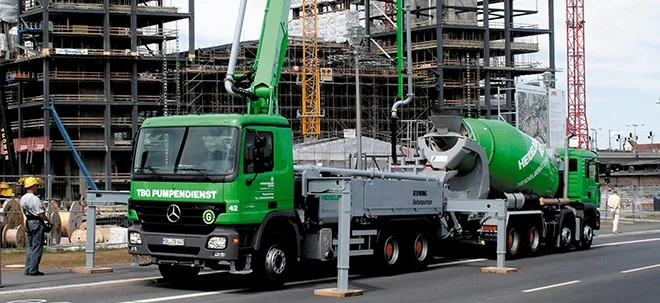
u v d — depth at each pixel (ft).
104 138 304.09
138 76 305.12
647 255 87.04
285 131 56.03
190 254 52.60
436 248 86.12
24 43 313.73
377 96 314.35
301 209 57.31
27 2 308.60
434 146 78.07
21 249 84.58
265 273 54.39
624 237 119.14
